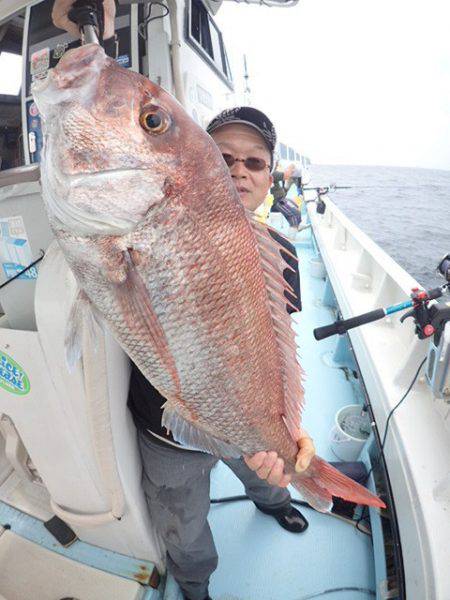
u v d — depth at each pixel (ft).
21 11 7.46
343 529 5.55
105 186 2.21
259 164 4.11
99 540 4.58
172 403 2.87
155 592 4.41
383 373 5.44
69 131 2.13
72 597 4.30
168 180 2.30
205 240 2.44
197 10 9.47
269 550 5.33
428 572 3.07
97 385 3.02
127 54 6.89
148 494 4.09
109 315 2.55
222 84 12.01
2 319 4.18
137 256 2.36
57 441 3.47
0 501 5.42
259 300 2.77
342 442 6.30
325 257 11.72
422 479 3.76
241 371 2.81
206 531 4.29
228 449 3.21
